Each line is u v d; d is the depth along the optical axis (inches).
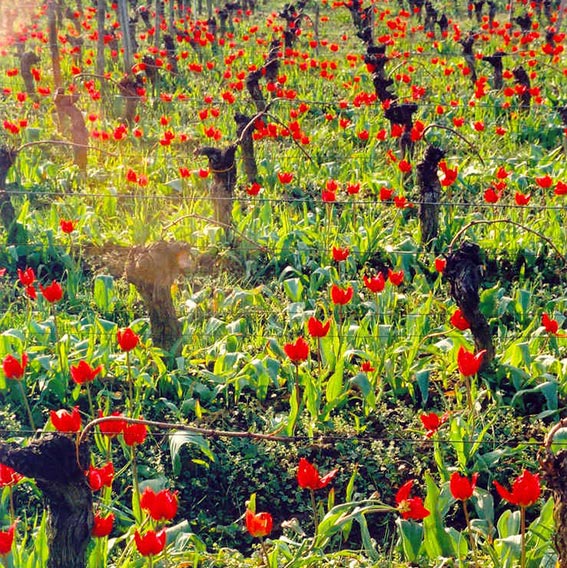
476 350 420.5
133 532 373.1
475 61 767.1
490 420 410.3
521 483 354.3
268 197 517.0
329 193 469.4
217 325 433.7
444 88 662.5
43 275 471.5
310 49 837.2
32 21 991.0
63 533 356.2
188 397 417.1
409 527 373.4
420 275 458.0
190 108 624.4
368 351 424.2
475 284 414.6
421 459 403.9
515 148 571.2
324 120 604.4
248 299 446.6
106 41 652.1
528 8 1080.2
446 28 923.4
